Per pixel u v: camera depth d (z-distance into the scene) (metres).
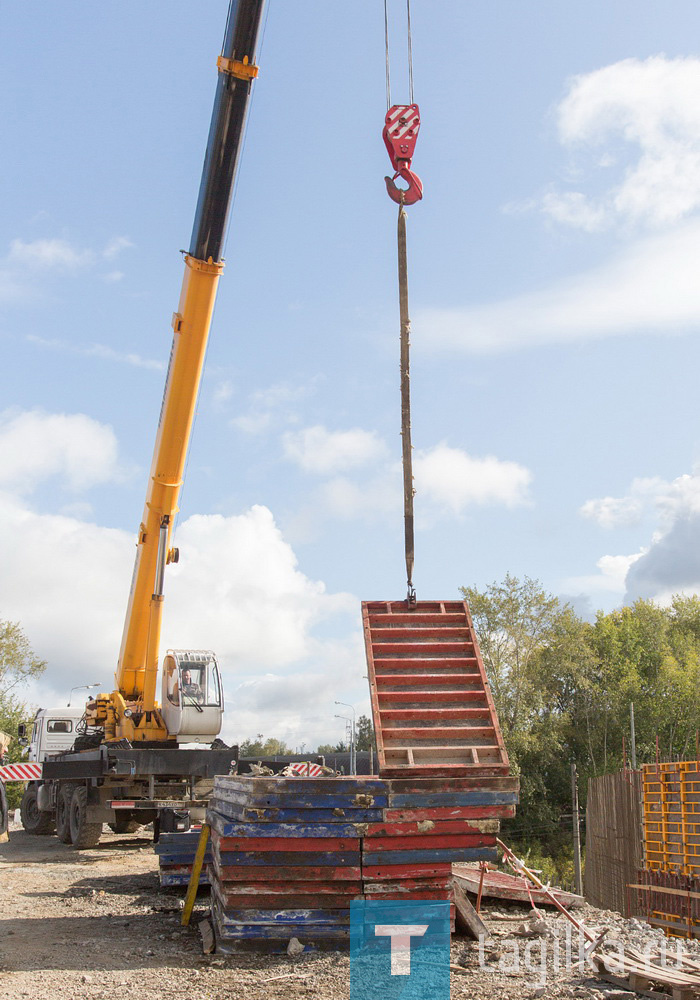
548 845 44.81
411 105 9.76
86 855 16.38
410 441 9.48
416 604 9.52
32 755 25.92
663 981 6.94
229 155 13.32
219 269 14.42
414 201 9.70
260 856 7.70
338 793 7.73
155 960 7.78
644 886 17.03
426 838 7.82
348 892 7.75
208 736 16.81
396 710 8.44
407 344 9.49
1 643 42.44
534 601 47.28
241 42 12.62
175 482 15.91
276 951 7.73
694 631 60.56
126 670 17.64
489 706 8.59
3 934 8.93
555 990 7.03
